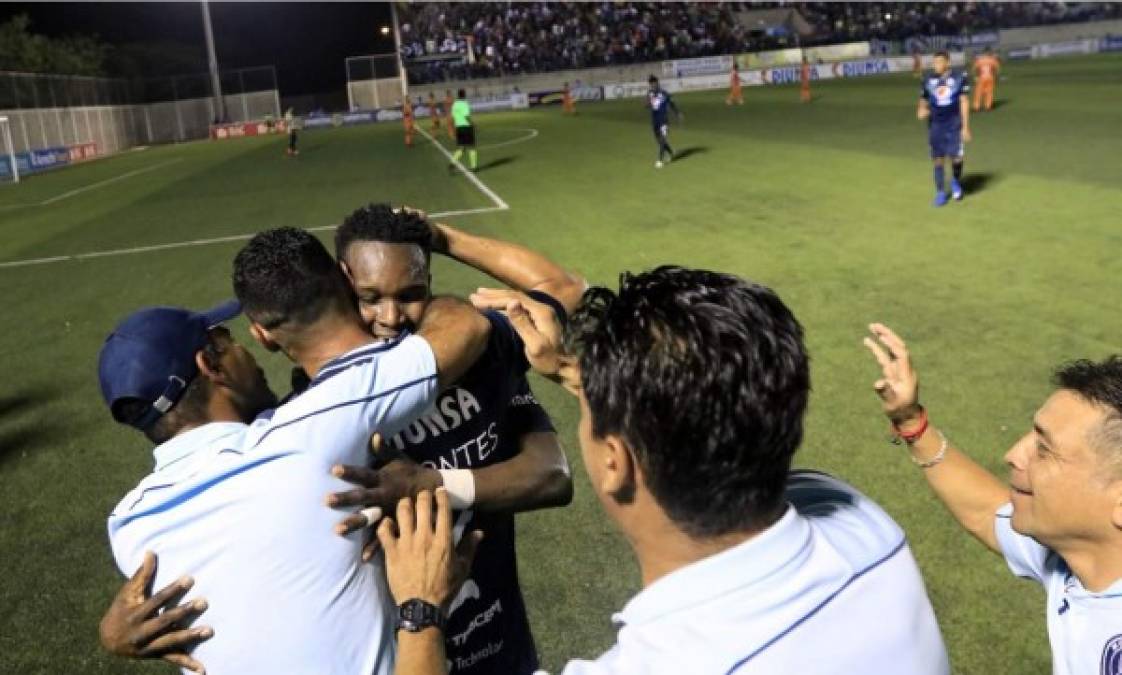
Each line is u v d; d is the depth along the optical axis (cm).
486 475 188
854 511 133
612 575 377
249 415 183
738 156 1705
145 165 3053
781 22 5122
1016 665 304
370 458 168
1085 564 155
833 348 613
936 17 4888
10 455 569
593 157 1938
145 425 171
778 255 897
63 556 437
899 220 1001
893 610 121
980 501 197
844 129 1997
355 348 179
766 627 111
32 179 2914
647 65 4634
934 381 542
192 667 160
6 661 356
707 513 114
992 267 776
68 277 1141
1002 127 1727
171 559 158
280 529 155
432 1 4900
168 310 175
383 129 3947
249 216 1558
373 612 166
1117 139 1444
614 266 934
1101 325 611
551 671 320
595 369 117
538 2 5000
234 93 4856
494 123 3444
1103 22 4678
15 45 3978
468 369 192
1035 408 494
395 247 180
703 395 108
